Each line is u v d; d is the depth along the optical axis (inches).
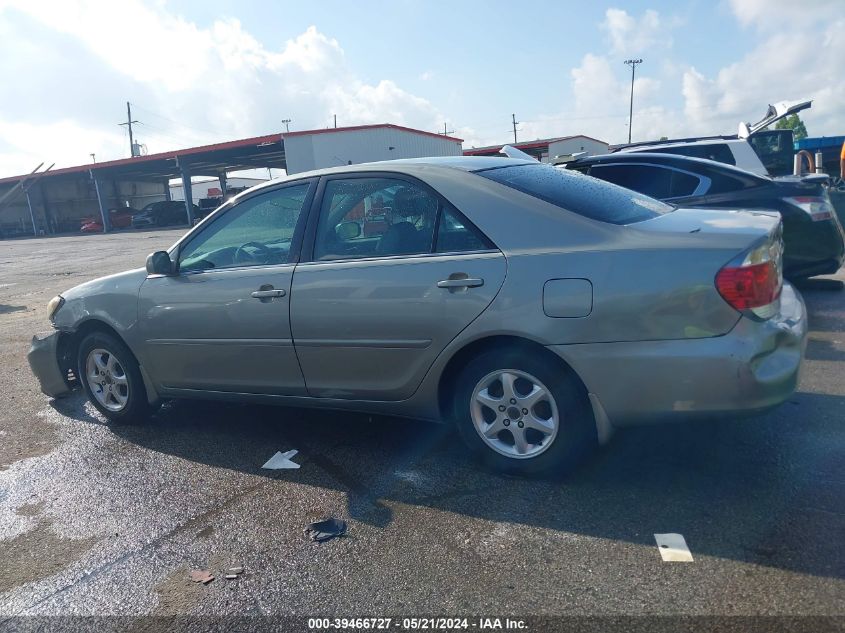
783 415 170.1
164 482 160.1
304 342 158.9
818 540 116.0
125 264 761.6
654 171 302.0
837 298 301.7
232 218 175.8
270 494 149.8
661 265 125.1
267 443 179.0
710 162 295.3
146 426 199.0
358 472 157.2
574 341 130.3
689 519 125.5
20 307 456.4
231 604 111.8
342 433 181.8
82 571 125.0
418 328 143.9
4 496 158.2
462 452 162.9
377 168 157.0
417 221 148.6
